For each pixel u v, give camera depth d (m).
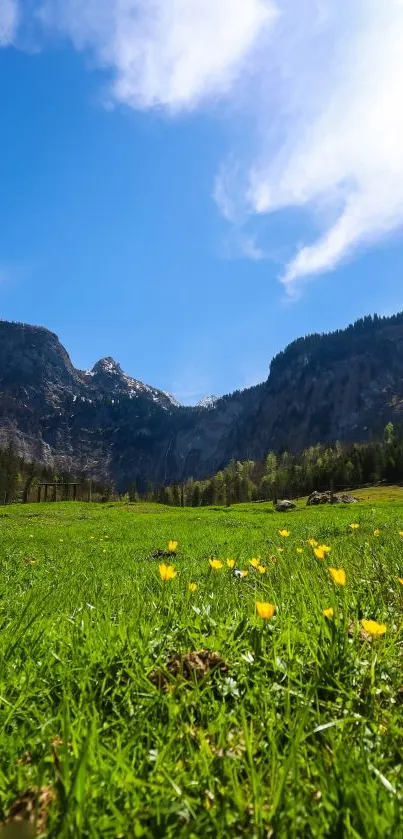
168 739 1.74
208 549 12.80
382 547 6.89
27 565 10.96
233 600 3.88
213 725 1.78
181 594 3.98
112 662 2.39
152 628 2.88
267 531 17.25
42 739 1.72
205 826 1.28
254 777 1.36
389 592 3.88
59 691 2.25
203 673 2.28
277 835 1.23
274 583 4.95
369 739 1.70
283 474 178.75
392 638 2.61
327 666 2.19
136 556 12.53
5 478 139.50
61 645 2.76
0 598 5.38
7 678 2.32
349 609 3.21
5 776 1.54
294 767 1.40
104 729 1.84
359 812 1.26
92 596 4.93
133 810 1.34
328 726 1.62
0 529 24.33
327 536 12.76
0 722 1.95
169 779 1.39
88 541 17.64
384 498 68.56
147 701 2.01
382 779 1.37
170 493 198.88
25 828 1.23
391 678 2.19
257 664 2.28
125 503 61.47
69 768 1.44
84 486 169.50
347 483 145.00
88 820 1.26
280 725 1.72
